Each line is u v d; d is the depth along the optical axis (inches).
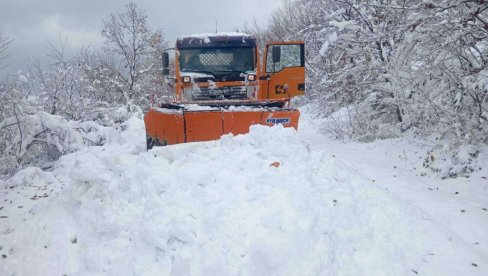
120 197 183.0
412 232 180.7
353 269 149.6
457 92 306.7
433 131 348.2
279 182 186.9
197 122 303.6
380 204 196.1
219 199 175.6
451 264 159.9
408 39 325.4
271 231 153.6
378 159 333.7
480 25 291.4
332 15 423.8
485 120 289.7
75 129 412.5
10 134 386.3
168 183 182.5
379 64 417.4
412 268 156.7
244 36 407.8
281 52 399.2
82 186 196.7
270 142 220.8
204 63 403.5
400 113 406.3
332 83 481.7
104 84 757.3
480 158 273.7
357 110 436.1
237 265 147.6
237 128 302.7
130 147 385.4
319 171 209.3
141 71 834.2
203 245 154.1
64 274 157.0
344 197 190.2
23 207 228.5
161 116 307.6
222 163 203.0
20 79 414.0
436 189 251.9
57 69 600.7
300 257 145.6
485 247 181.0
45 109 558.3
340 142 431.8
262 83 401.4
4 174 363.6
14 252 173.0
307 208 170.1
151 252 155.5
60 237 177.2
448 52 304.3
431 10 299.7
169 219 162.6
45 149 398.3
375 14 414.0
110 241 166.1
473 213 209.6
